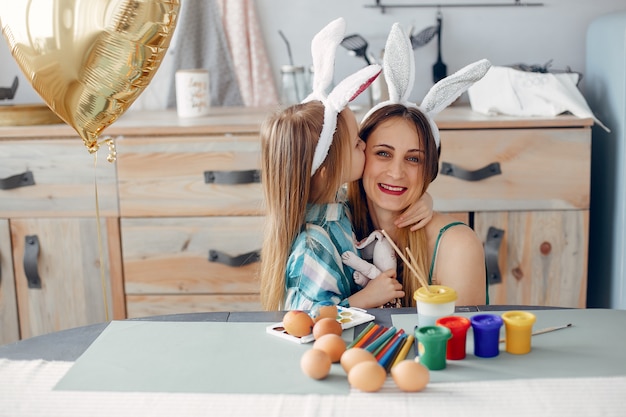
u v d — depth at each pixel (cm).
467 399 82
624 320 104
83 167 195
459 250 130
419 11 232
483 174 191
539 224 194
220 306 200
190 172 194
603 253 210
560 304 198
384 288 125
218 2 231
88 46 111
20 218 199
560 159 191
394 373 85
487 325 92
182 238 197
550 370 89
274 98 235
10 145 195
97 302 202
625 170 194
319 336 99
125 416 81
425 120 132
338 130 128
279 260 128
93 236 198
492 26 232
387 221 137
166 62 236
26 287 202
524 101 198
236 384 87
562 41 232
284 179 127
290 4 234
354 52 220
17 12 111
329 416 79
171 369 92
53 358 97
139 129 192
